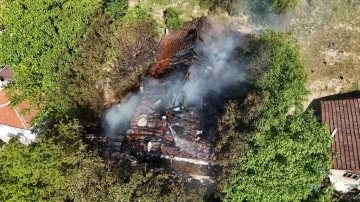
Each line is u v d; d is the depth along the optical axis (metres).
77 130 25.47
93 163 22.67
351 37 36.06
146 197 21.64
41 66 27.84
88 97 29.81
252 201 22.75
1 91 30.80
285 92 25.14
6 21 26.86
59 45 27.92
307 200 23.38
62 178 21.98
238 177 22.70
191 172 25.89
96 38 30.39
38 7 26.58
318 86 34.50
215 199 25.36
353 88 34.62
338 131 29.44
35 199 21.62
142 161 26.41
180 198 22.19
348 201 28.89
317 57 35.16
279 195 22.47
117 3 32.62
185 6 36.78
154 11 36.50
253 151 22.92
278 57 27.25
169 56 33.31
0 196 21.53
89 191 21.88
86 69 29.34
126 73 32.72
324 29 36.41
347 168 26.97
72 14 27.62
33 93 28.78
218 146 23.48
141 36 33.53
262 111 23.84
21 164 21.89
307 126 24.30
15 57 27.41
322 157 23.83
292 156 23.20
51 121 29.50
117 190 21.64
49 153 22.48
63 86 28.66
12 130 29.66
